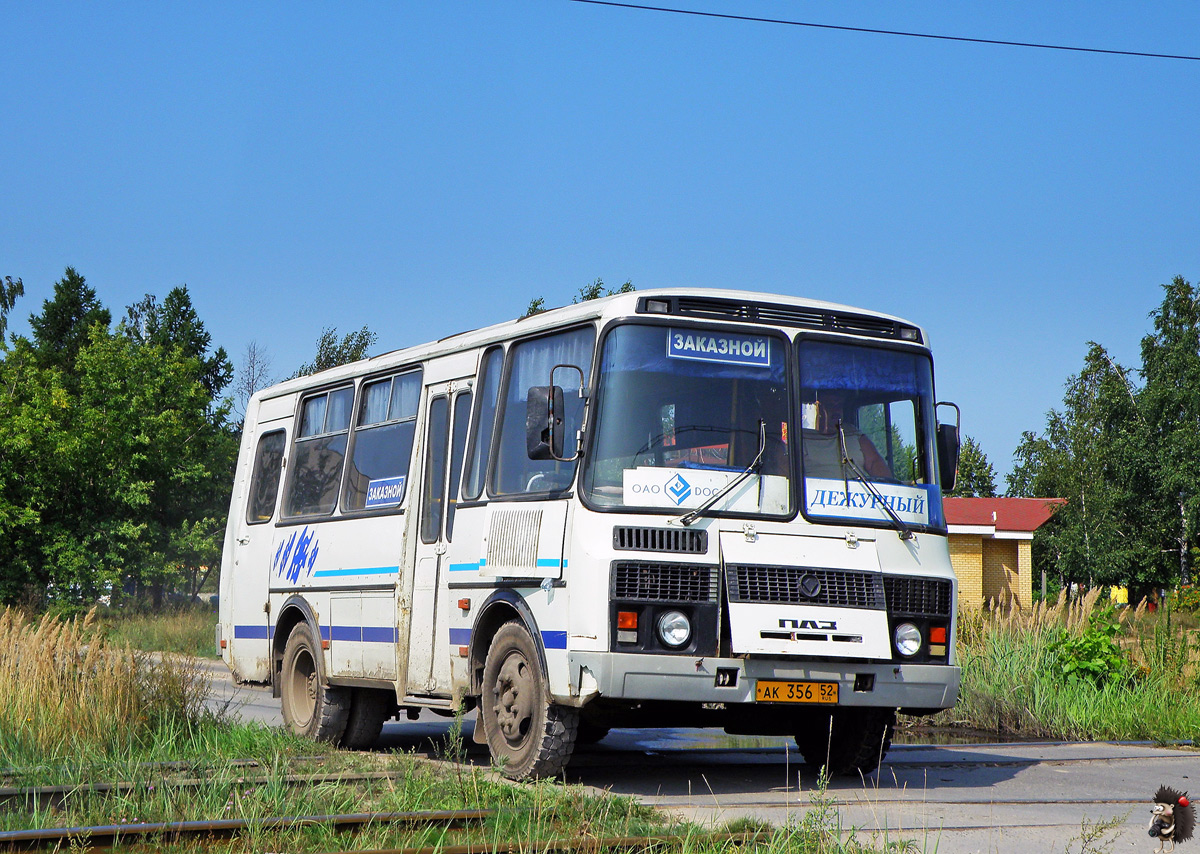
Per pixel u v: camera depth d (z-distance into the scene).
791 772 10.57
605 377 9.10
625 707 9.17
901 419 9.84
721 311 9.43
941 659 9.46
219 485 42.28
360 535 12.12
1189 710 14.28
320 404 13.64
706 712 9.59
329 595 12.55
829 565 9.10
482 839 7.03
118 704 10.96
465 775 9.13
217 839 7.03
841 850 6.74
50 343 61.75
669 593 8.73
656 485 8.90
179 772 9.41
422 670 10.95
